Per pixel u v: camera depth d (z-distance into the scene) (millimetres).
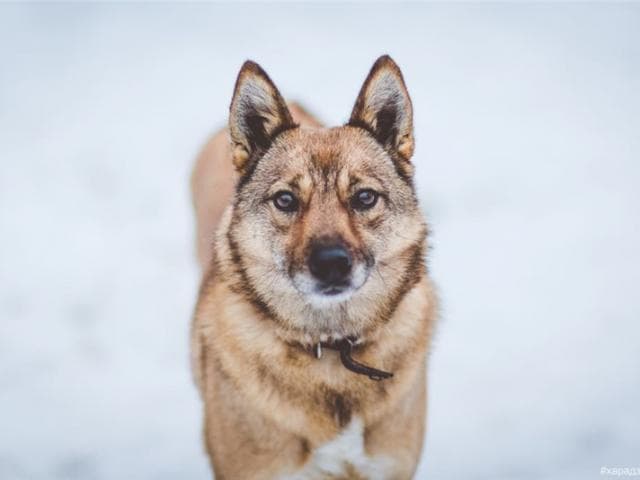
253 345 3574
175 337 5617
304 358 3559
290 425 3551
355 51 10641
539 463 4457
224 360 3639
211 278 4012
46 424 4797
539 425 4730
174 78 10117
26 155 8305
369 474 3748
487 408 4863
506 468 4438
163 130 8836
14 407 4926
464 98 9461
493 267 6281
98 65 10469
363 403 3588
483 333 5520
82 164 8117
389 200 3695
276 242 3607
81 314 5855
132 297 6059
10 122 9016
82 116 9195
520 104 9344
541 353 5320
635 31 11109
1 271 6359
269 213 3652
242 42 11078
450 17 11773
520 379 5094
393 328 3639
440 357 5297
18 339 5578
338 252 3436
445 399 4938
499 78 9977
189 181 5734
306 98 9188
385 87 3826
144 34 11398
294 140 3771
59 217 7184
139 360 5398
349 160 3672
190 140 8586
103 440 4691
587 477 4285
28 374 5230
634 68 10141
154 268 6418
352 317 3562
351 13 12031
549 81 9906
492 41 10977
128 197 7504
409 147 3846
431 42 10961
